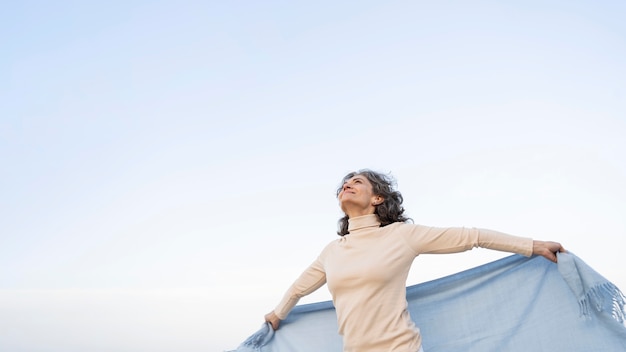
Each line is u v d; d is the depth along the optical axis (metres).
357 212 3.41
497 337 3.22
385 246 3.07
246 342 3.68
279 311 3.67
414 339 2.90
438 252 3.06
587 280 2.84
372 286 2.96
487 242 2.98
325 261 3.34
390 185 3.58
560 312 3.03
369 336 2.91
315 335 3.70
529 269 3.24
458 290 3.45
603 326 2.84
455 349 3.32
